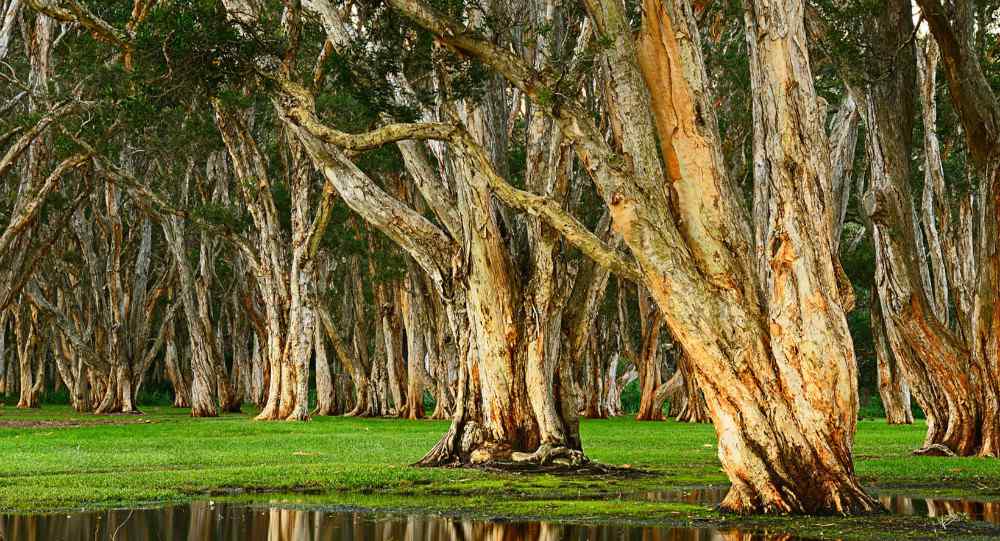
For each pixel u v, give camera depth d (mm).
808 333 10047
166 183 42125
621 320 47469
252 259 36500
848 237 45906
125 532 8469
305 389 35406
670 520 9539
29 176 35000
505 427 16328
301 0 17469
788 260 10164
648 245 10555
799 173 10320
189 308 42312
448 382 40000
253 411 49844
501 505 10797
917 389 22094
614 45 11055
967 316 25656
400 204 17016
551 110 11484
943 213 26234
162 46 14914
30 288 43469
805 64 10578
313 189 40812
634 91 10891
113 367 44656
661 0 10977
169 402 65562
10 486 12156
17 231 32438
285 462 16812
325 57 23906
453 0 13352
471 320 16609
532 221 16641
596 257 11641
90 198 46219
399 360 44469
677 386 45531
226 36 14758
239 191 43688
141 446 20844
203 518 9477
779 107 10469
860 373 59125
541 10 18422
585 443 24375
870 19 21688
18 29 39875
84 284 49719
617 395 60250
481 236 16312
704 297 10352
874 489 13398
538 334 16281
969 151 21359
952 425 21109
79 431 27547
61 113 31875
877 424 42219
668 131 10875
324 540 8109
